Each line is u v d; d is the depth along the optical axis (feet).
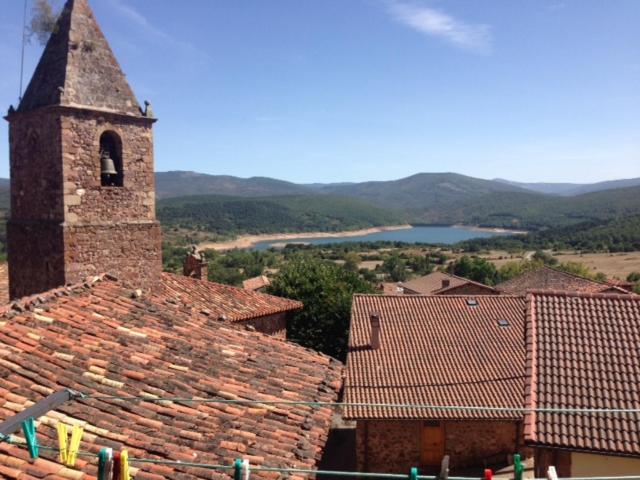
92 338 29.73
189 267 75.25
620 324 41.39
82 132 41.68
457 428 64.49
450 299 83.25
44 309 31.60
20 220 45.55
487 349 69.92
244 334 37.73
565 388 36.50
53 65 42.98
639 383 36.29
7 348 26.08
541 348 39.86
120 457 15.56
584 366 38.01
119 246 44.39
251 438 24.49
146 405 24.98
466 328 75.15
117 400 24.41
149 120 45.91
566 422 34.37
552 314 43.06
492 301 82.17
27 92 44.09
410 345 71.51
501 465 64.49
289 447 24.54
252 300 64.59
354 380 64.59
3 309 29.66
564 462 34.45
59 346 27.68
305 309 103.71
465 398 61.11
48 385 23.93
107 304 35.14
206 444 22.94
